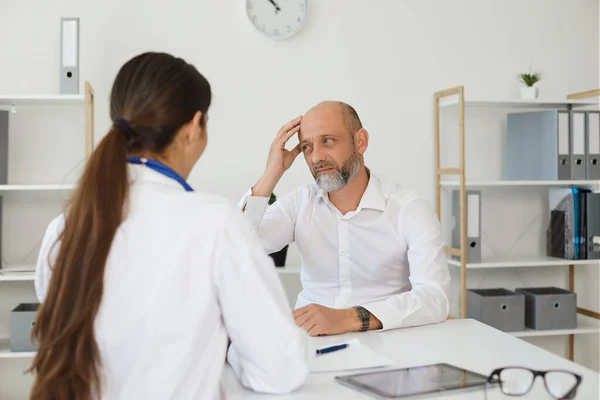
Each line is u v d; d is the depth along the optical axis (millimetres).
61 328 996
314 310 1596
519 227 3650
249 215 1938
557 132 3303
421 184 3486
